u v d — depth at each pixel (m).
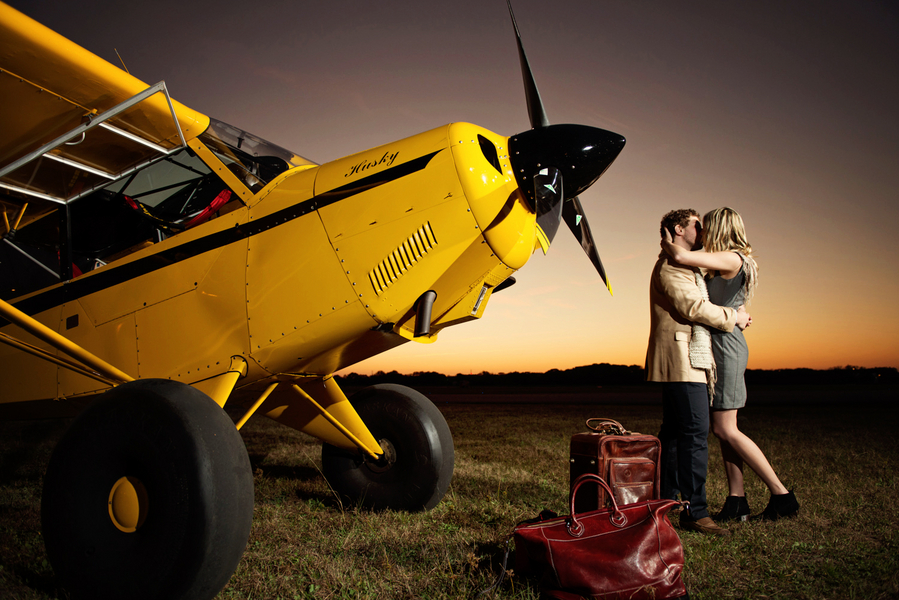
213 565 1.69
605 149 2.30
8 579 2.00
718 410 2.79
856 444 5.80
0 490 3.69
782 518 2.73
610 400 18.19
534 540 1.75
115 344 2.64
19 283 3.06
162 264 2.62
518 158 2.34
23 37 2.08
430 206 2.28
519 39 2.58
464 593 1.78
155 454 1.75
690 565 2.06
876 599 1.80
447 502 3.19
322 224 2.40
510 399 19.91
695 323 2.65
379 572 2.04
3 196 2.92
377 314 2.33
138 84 2.45
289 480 3.92
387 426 3.16
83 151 2.69
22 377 2.95
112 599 1.71
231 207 2.66
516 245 2.31
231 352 2.45
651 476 2.38
